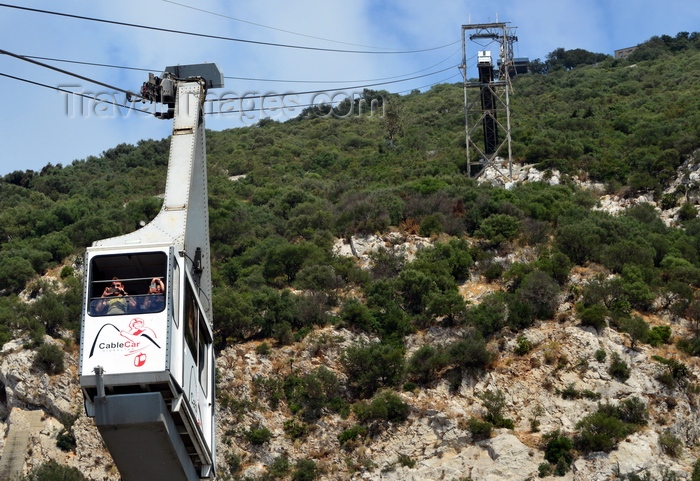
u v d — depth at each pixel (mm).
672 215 90000
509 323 68312
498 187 94000
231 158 134375
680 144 99312
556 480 57438
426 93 170875
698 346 65562
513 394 63406
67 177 132000
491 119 105188
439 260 77188
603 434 58531
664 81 143000
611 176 99688
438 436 61344
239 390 65438
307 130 151500
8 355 71312
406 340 69500
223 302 69625
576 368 64125
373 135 143375
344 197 96750
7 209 107562
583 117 122875
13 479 65062
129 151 149500
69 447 66062
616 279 70188
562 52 194875
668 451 58938
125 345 27688
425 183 94562
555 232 81438
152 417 27469
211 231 91000
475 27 104438
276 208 97938
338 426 63406
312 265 77688
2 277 84688
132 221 99875
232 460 62062
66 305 78438
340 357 67125
